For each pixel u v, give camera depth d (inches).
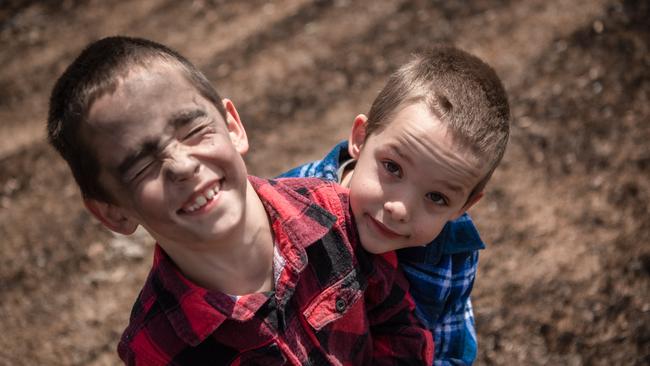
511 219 131.7
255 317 48.9
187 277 49.3
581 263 122.4
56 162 159.6
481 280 121.6
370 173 54.6
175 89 44.8
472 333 68.7
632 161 139.9
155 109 43.4
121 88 43.2
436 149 52.1
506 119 59.4
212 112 46.6
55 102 46.1
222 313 47.1
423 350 58.5
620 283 118.2
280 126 162.1
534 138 147.2
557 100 155.0
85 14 213.8
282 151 155.1
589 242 126.0
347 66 175.8
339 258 53.9
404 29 183.8
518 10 181.5
